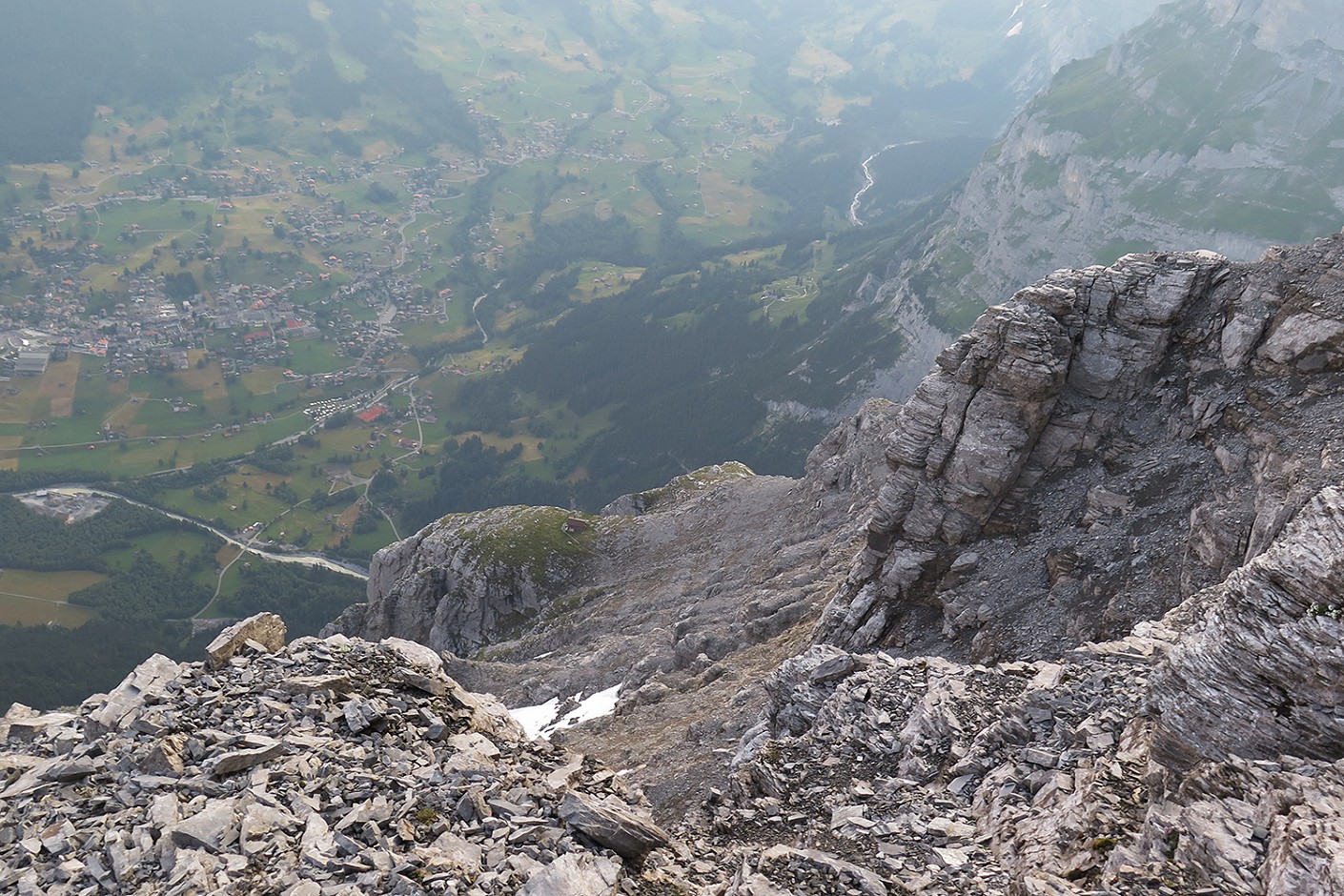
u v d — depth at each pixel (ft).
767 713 150.10
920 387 176.24
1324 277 146.61
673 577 428.15
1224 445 145.79
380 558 579.07
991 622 154.71
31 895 53.11
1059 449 164.14
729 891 61.82
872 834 77.71
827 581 261.44
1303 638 62.69
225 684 78.13
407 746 72.08
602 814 64.39
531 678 326.44
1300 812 53.72
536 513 544.21
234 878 53.83
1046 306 163.43
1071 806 69.92
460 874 55.77
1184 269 158.81
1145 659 99.96
